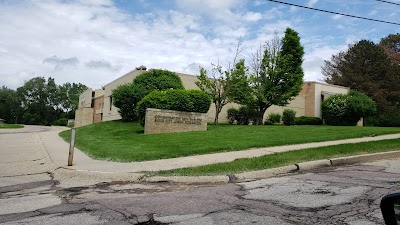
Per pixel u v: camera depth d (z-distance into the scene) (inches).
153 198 216.4
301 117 1263.5
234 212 182.1
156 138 578.2
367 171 306.0
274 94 986.7
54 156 414.0
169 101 722.2
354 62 1980.8
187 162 350.3
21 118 3511.3
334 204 196.2
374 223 161.6
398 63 2144.4
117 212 183.2
